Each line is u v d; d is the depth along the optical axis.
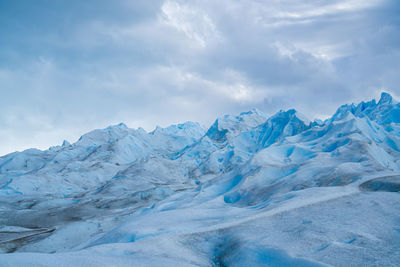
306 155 56.12
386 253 10.39
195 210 24.69
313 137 73.25
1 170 127.00
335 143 55.94
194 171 112.69
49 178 92.62
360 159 38.88
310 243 12.08
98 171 108.56
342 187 23.91
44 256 9.81
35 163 136.38
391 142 71.12
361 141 49.06
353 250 10.84
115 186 86.38
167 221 20.89
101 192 82.69
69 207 62.69
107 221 46.00
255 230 15.35
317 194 21.52
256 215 18.00
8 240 39.12
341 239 12.26
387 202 17.41
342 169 33.09
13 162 133.00
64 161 134.25
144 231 17.33
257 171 45.31
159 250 13.42
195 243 15.02
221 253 13.59
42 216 55.81
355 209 16.75
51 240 37.62
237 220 17.64
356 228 13.41
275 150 60.22
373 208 16.53
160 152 164.25
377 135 76.19
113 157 133.25
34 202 71.56
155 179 99.06
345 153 44.25
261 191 37.28
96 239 27.33
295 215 17.05
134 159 141.88
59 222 51.28
